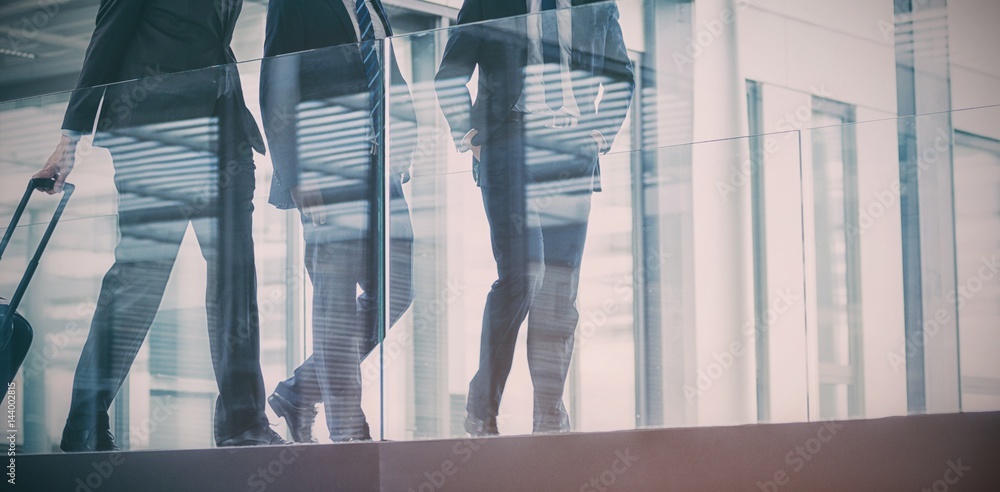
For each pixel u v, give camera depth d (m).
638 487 2.25
